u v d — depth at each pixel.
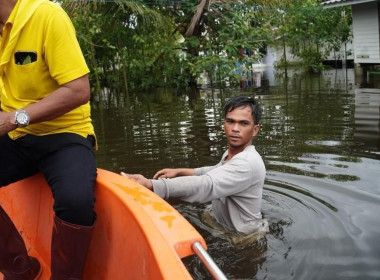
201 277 2.48
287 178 4.03
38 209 2.52
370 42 14.59
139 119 7.48
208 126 6.48
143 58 13.51
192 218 3.26
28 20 1.89
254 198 3.02
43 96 2.05
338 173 4.09
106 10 12.47
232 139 3.02
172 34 13.45
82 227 1.92
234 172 2.84
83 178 1.95
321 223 3.08
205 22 12.97
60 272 1.99
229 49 11.90
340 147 4.97
